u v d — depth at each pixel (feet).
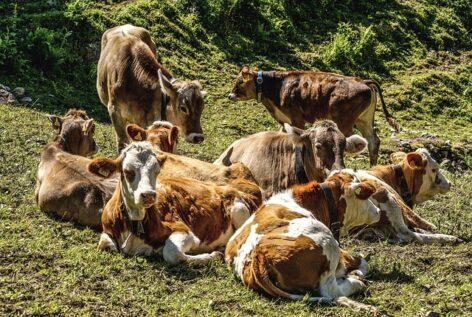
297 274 24.89
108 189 31.53
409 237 34.40
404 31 79.51
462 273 30.04
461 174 53.88
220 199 30.73
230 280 26.61
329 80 48.52
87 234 30.71
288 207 27.12
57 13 62.18
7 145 41.06
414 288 27.55
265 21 72.08
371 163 49.88
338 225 28.53
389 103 66.90
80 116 36.60
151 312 24.29
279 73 50.57
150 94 40.73
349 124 47.98
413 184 38.27
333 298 25.31
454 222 38.42
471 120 68.23
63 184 32.17
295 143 32.12
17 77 56.29
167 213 29.04
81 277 26.37
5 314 23.38
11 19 60.29
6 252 27.68
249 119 57.88
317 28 75.25
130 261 27.73
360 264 28.58
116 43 43.47
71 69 59.41
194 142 40.14
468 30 84.84
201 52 66.13
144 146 27.40
